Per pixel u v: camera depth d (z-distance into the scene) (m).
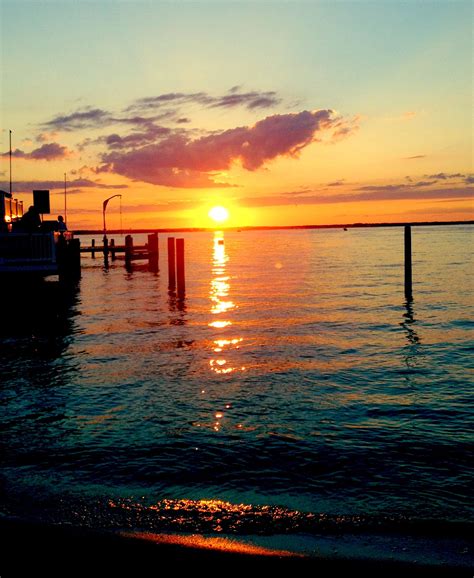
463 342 17.48
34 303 28.28
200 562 5.30
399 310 24.33
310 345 17.23
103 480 7.67
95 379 13.33
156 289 34.41
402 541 5.92
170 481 7.64
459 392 12.05
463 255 65.25
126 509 6.77
